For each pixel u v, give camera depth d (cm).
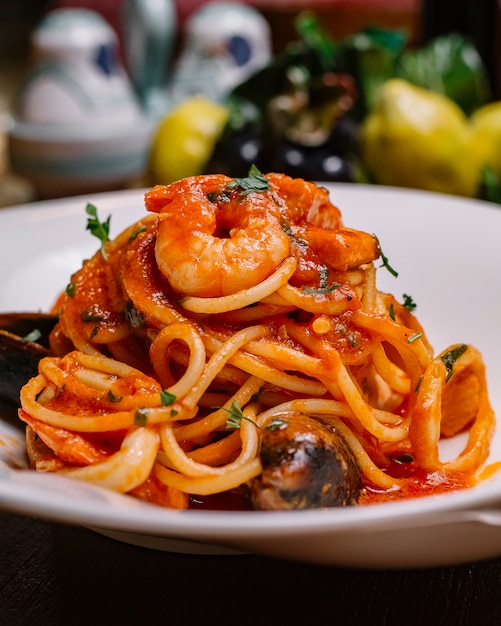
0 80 122
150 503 33
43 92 77
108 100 78
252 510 34
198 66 90
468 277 47
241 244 35
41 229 49
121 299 37
